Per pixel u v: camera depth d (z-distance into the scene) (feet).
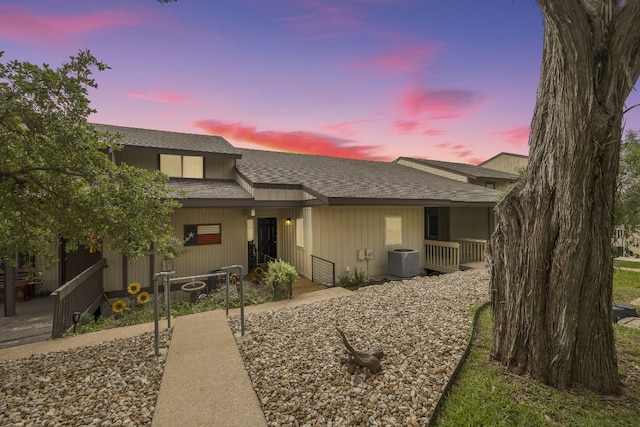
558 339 8.53
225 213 31.12
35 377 10.29
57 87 10.62
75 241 13.84
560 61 7.74
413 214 33.47
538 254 8.80
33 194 13.19
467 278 24.25
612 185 8.27
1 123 11.00
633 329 13.01
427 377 9.39
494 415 7.52
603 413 7.50
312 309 17.16
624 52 7.19
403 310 16.15
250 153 42.01
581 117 7.54
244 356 11.46
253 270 28.66
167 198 16.60
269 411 8.13
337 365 10.39
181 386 9.43
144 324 15.98
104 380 10.03
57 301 15.26
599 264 8.22
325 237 28.27
